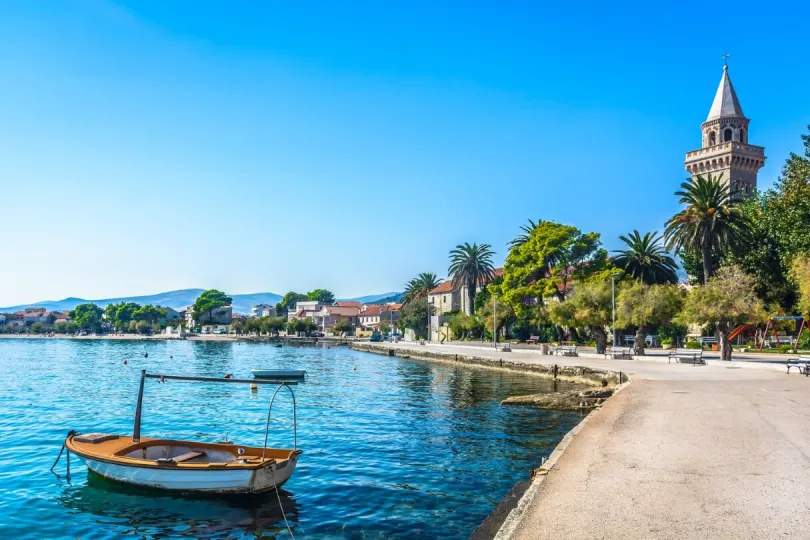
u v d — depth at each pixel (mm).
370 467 17875
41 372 60531
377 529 12828
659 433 14438
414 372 55219
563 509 8820
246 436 23594
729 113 88812
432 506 14227
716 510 8602
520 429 23406
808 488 9570
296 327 176000
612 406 19297
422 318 129250
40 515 14289
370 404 32250
